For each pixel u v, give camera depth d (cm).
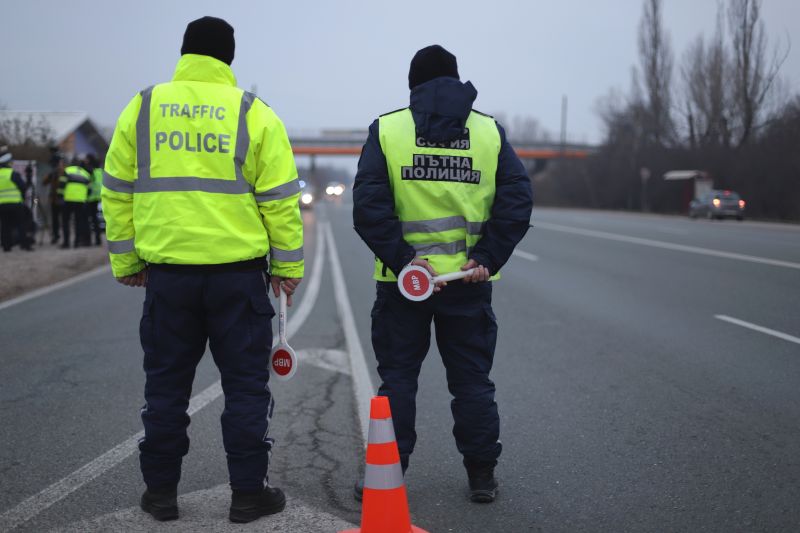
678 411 1165
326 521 769
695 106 11444
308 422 1132
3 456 966
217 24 764
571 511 806
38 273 2862
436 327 838
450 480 898
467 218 804
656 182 11538
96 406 1193
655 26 12275
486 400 816
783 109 9262
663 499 835
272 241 771
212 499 827
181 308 746
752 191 8806
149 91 758
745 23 9619
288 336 1812
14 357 1549
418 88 802
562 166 16512
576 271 3025
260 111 761
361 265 3531
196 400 1233
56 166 3978
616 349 1616
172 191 737
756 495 841
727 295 2319
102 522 764
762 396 1240
